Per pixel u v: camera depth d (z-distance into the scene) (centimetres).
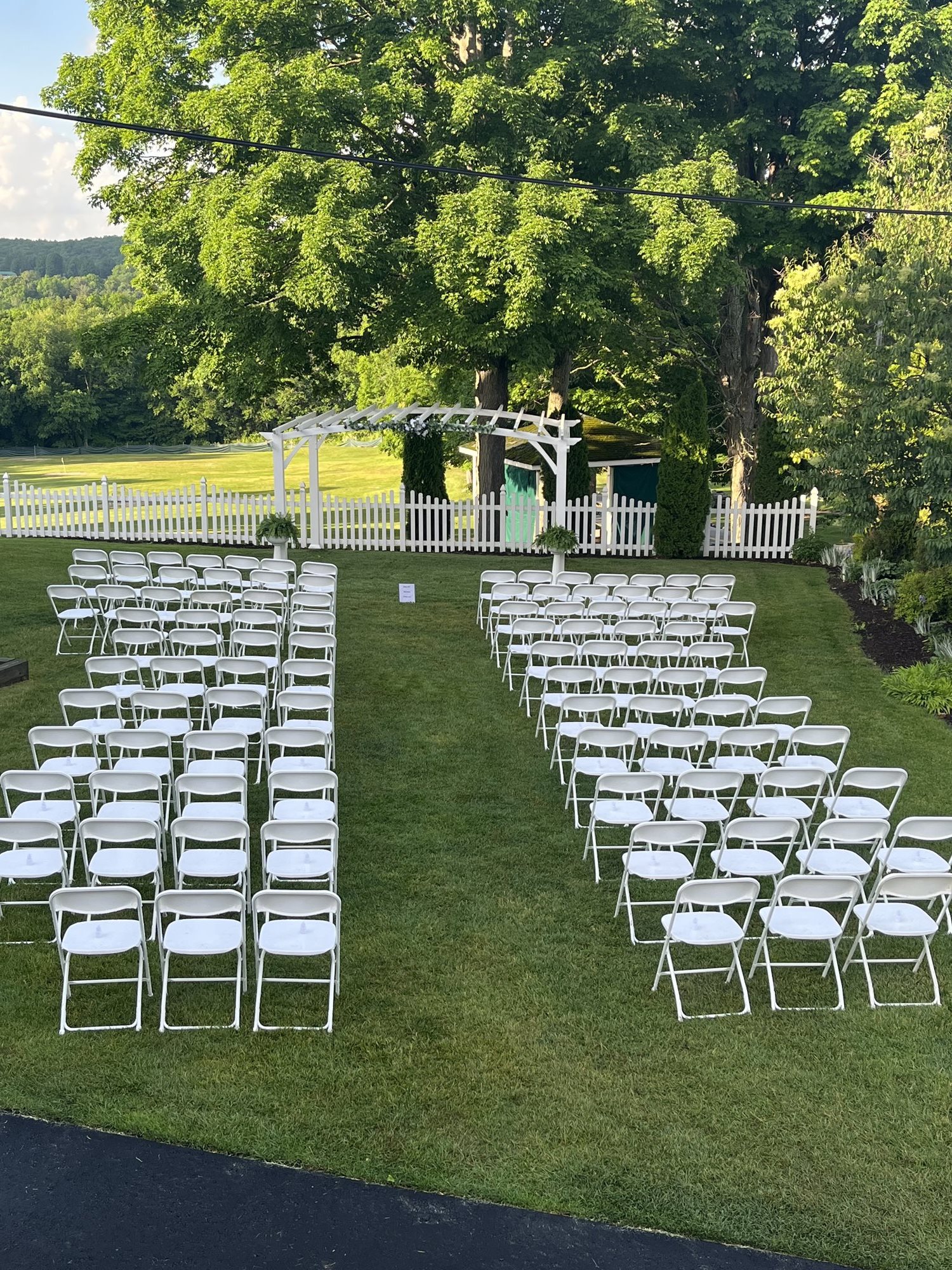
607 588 1454
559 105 2309
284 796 954
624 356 2773
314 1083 561
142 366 2402
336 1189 493
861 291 1395
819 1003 655
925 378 1296
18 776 759
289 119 1964
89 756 1013
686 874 717
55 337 8000
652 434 3531
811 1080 575
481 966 682
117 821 679
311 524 2242
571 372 2984
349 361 3819
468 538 2269
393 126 2077
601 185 2234
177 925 625
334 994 639
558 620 1395
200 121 2075
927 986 676
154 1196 486
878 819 786
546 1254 461
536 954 698
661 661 1316
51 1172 498
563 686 1084
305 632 1218
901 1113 550
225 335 2114
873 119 2211
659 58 2252
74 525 2259
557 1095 557
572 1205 485
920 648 1469
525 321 1984
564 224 1944
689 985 670
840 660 1448
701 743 924
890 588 1752
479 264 2002
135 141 2353
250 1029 609
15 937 708
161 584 1564
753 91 2433
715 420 3127
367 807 931
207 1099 546
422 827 891
